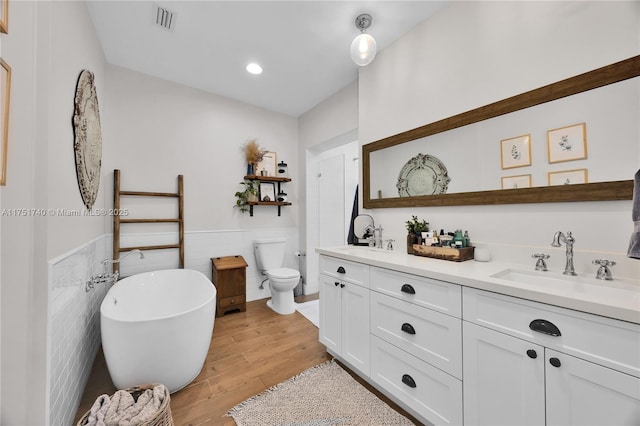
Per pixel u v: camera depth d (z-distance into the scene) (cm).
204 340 163
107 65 238
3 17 87
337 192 364
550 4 128
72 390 137
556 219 127
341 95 284
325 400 148
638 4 105
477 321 108
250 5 171
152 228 260
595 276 112
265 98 309
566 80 122
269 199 326
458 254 147
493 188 148
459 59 165
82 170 153
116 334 138
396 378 142
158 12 177
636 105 105
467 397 111
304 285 346
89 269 175
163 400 119
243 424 132
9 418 94
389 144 208
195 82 273
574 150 120
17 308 96
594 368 80
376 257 164
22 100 97
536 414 91
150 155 259
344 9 175
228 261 286
